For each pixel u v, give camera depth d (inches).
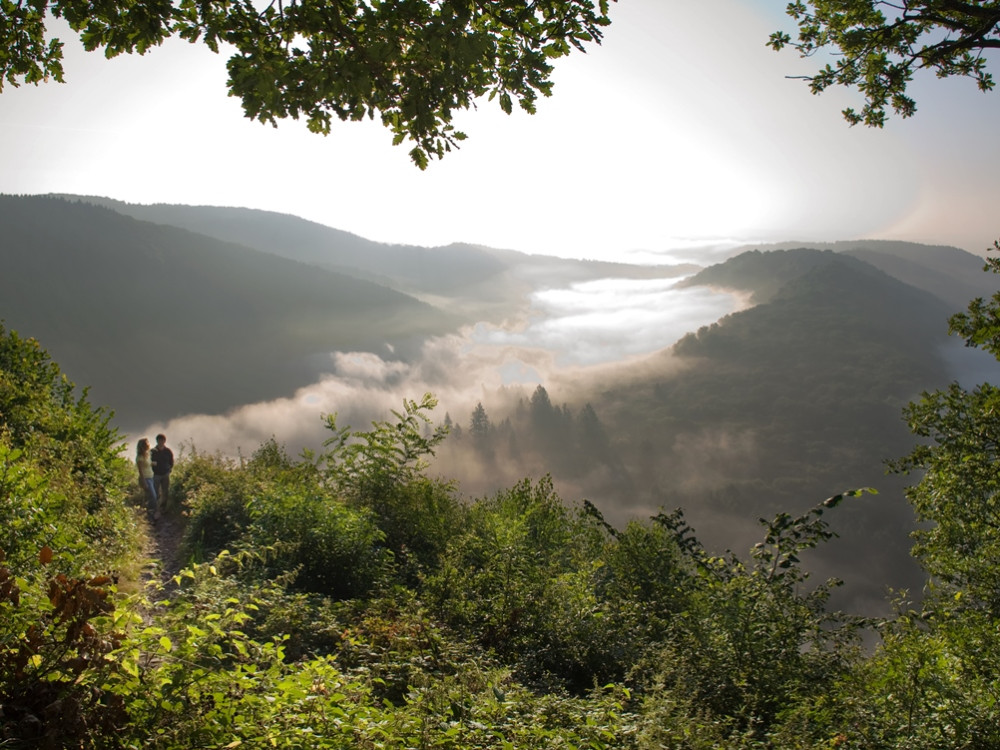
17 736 106.1
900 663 222.1
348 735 147.3
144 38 160.1
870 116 335.9
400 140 167.2
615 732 193.5
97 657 120.3
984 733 194.7
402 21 151.6
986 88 318.3
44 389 482.6
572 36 161.2
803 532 316.8
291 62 156.7
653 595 353.4
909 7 306.5
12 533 195.3
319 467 477.4
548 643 286.4
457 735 168.7
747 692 252.5
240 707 139.6
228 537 394.9
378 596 303.7
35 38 185.9
